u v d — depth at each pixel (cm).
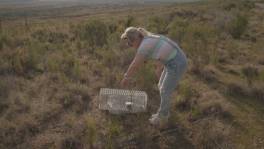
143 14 2236
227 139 424
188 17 1608
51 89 574
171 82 409
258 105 532
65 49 842
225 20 1217
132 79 611
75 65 656
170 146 412
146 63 671
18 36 995
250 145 412
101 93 522
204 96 550
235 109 514
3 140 415
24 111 493
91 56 801
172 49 388
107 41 930
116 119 473
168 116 461
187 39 889
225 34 1048
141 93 527
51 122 468
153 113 495
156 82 597
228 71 699
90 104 526
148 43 374
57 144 407
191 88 593
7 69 669
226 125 461
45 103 519
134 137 423
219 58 778
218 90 590
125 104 491
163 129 449
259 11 1756
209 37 959
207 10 1783
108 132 438
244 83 599
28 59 701
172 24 1166
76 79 624
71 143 408
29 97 541
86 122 455
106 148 393
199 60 734
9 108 491
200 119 478
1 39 872
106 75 637
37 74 662
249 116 491
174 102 526
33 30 1166
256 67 700
